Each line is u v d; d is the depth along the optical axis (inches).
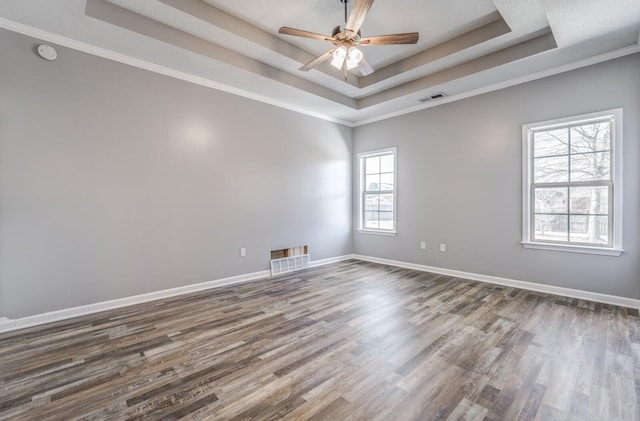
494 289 149.4
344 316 115.5
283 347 91.4
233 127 162.4
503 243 156.9
